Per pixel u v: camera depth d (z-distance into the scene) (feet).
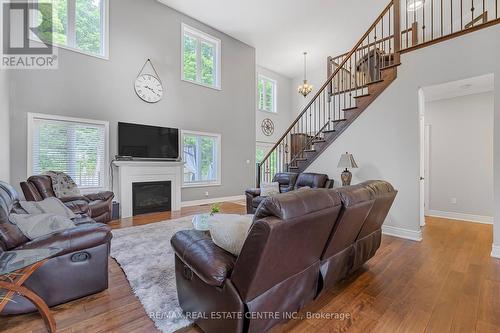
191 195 20.24
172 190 17.88
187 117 19.84
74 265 6.16
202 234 5.75
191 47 20.43
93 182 15.14
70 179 12.90
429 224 14.37
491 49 9.58
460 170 15.67
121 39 16.26
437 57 10.87
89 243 6.30
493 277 7.64
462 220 15.38
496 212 9.34
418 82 11.40
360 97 13.26
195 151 20.65
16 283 4.97
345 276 7.41
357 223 6.39
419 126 11.45
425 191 16.89
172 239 5.80
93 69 15.12
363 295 6.66
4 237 5.44
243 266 4.08
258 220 3.90
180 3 18.06
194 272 4.88
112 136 15.88
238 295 4.21
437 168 16.51
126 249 9.70
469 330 5.25
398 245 10.66
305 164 16.08
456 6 17.02
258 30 21.44
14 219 6.09
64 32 14.34
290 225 3.99
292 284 5.06
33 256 4.92
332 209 4.94
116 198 15.85
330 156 14.76
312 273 5.62
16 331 5.21
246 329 4.28
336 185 14.47
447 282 7.35
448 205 16.14
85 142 14.88
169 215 16.07
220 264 4.46
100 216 12.75
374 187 6.98
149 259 8.73
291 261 4.69
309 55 26.09
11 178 12.42
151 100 17.63
